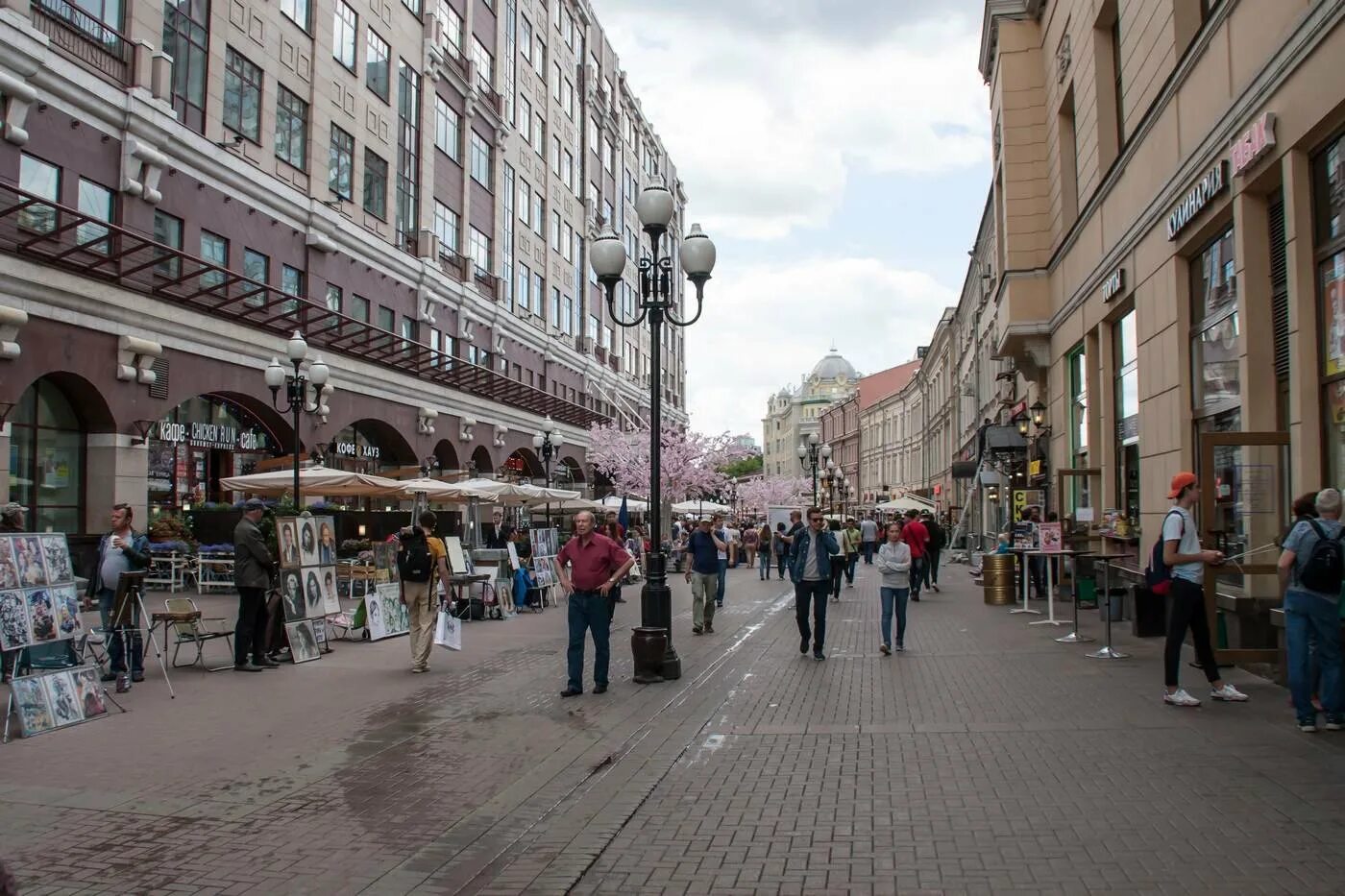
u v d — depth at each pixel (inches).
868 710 369.7
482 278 1640.0
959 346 2135.8
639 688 431.2
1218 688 357.4
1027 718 342.6
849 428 4325.8
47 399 784.9
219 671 478.9
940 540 960.9
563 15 2158.0
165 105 864.3
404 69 1369.3
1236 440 386.6
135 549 442.9
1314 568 302.5
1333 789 246.2
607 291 507.5
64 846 225.6
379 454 1312.7
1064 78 813.9
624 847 223.1
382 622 614.2
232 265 971.9
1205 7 513.7
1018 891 189.9
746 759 300.2
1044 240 915.4
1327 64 348.8
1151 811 234.1
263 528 514.6
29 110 741.3
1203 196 468.8
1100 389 735.7
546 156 2009.1
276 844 226.8
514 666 501.4
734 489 2706.7
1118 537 637.9
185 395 895.1
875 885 195.8
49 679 350.9
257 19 1019.9
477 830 236.5
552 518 1876.2
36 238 703.1
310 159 1109.7
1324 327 373.1
